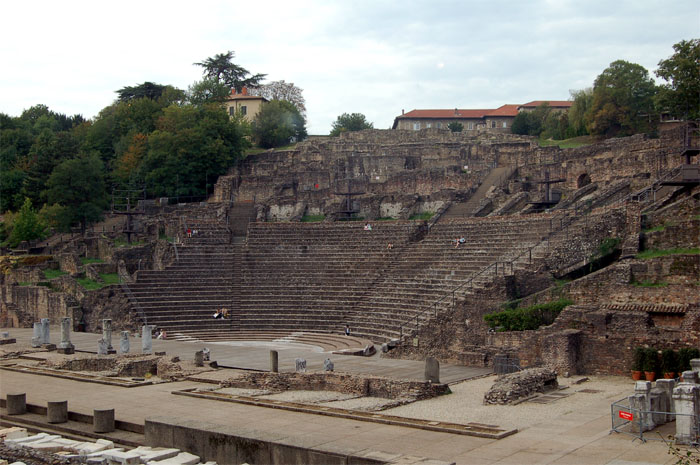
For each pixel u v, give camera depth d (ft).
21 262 298.56
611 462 80.23
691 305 139.54
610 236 181.57
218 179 358.02
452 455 84.74
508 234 218.18
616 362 140.26
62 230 347.77
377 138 408.87
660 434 90.89
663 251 170.30
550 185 288.10
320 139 419.74
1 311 291.38
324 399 122.42
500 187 288.71
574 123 379.76
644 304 154.40
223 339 219.00
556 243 192.03
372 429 98.58
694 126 230.27
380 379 126.52
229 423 104.17
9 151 437.99
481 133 401.70
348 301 233.14
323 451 83.35
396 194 314.55
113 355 171.42
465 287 196.24
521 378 121.29
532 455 83.97
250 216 329.93
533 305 168.66
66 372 156.15
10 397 119.14
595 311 146.30
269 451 87.81
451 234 241.14
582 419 102.01
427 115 558.15
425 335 178.09
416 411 110.22
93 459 88.02
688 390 86.84
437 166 350.43
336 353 182.50
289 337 219.00
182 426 95.86
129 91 497.05
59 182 340.59
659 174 235.40
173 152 371.56
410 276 228.84
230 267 265.13
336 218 307.99
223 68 532.32
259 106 470.39
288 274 257.75
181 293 249.96
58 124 552.41
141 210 344.69
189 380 144.56
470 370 155.53
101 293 247.09
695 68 247.70
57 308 256.93
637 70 337.52
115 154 426.92
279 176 352.49
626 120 330.95
